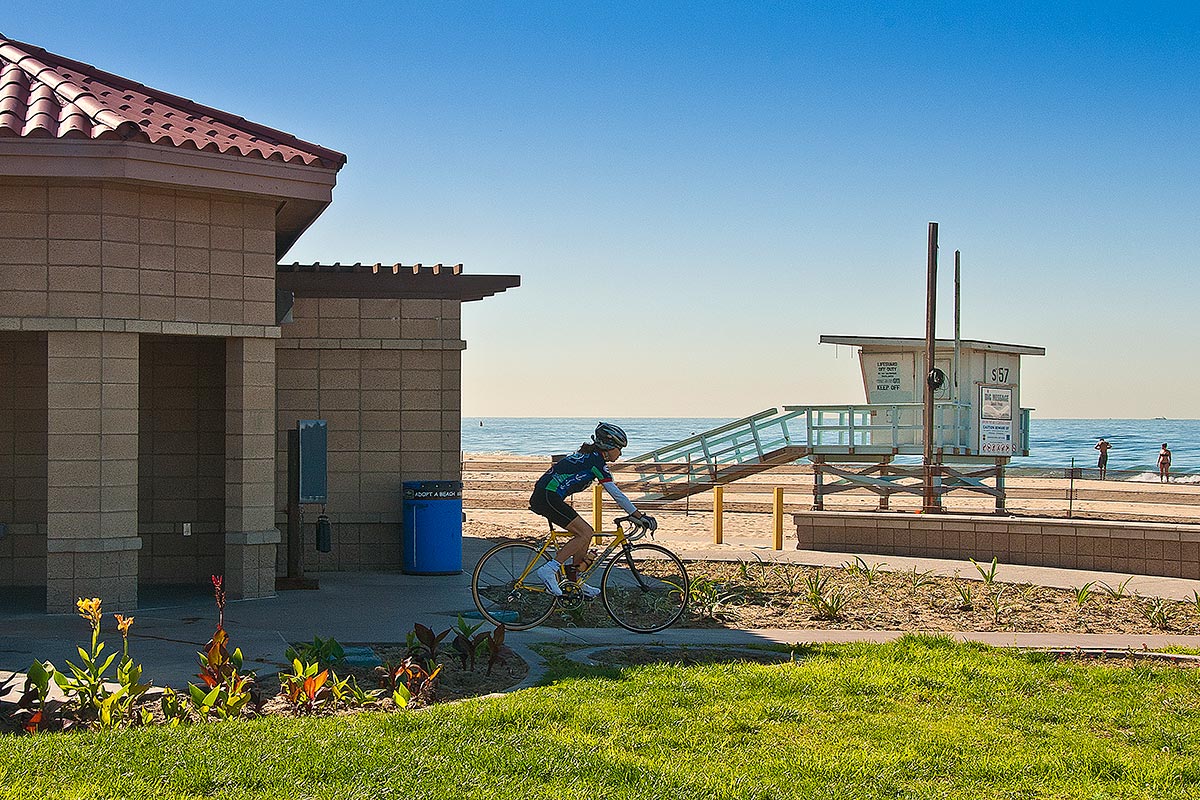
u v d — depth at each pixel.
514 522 24.98
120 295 11.26
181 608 11.70
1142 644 9.95
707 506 29.16
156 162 10.98
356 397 15.13
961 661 8.98
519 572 11.09
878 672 8.50
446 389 15.27
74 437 11.21
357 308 15.14
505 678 8.48
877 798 5.84
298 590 13.08
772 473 46.81
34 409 13.55
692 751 6.52
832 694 7.83
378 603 12.12
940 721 7.30
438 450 15.24
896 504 31.02
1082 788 6.11
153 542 13.81
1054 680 8.49
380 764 5.97
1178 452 93.62
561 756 6.20
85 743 6.21
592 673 8.38
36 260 11.09
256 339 12.16
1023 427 25.75
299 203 12.38
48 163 10.79
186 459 13.95
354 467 15.09
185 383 13.98
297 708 7.27
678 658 9.25
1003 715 7.49
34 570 13.53
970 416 24.66
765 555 16.88
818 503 25.03
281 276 14.88
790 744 6.72
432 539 14.51
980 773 6.30
